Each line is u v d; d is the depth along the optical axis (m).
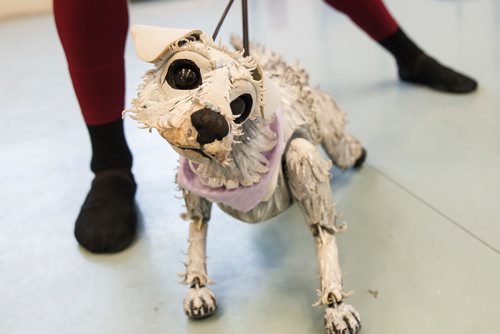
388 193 1.21
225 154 0.70
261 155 0.83
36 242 1.21
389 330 0.87
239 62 0.75
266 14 2.69
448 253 1.02
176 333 0.93
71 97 2.02
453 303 0.91
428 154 1.33
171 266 1.09
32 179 1.46
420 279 0.97
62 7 1.11
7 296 1.06
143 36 0.75
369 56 1.97
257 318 0.93
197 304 0.93
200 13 2.90
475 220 1.09
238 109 0.74
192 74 0.72
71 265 1.13
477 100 1.54
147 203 1.29
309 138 1.00
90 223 1.17
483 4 2.30
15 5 3.54
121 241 1.15
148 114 0.73
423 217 1.12
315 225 0.93
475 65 1.75
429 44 1.96
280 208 0.95
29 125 1.81
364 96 1.66
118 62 1.20
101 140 1.24
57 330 0.97
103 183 1.22
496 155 1.28
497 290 0.92
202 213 0.98
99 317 0.99
